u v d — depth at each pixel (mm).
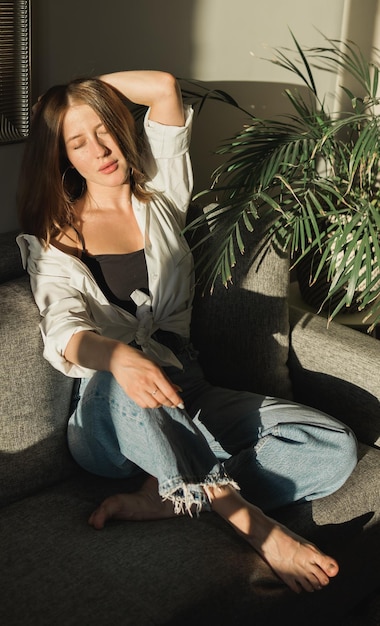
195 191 2461
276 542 1537
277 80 2631
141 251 1843
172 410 1579
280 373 1986
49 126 1730
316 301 2525
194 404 1836
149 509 1606
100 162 1760
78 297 1714
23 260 1761
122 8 2066
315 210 2287
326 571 1524
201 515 1637
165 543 1526
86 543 1518
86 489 1695
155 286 1826
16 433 1615
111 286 1808
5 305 1648
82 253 1800
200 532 1572
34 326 1653
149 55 2186
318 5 2678
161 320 1850
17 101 1872
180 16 2234
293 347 2031
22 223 1778
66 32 1944
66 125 1734
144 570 1447
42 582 1416
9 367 1599
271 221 1989
